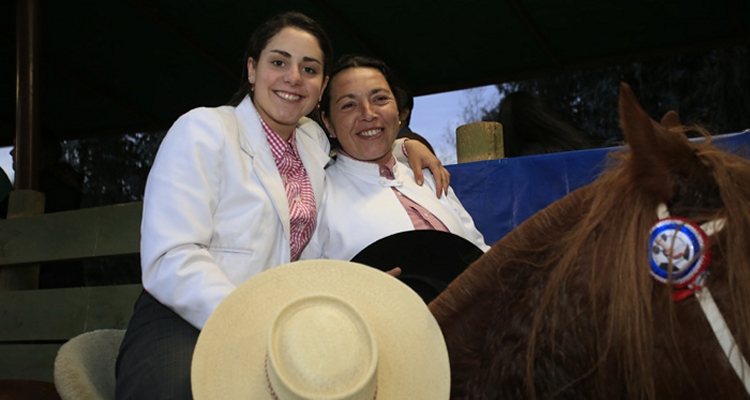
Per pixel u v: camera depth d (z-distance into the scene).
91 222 2.93
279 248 1.88
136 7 4.88
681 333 0.93
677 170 1.00
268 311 1.29
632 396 0.96
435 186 2.49
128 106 6.38
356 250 2.22
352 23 5.13
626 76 6.62
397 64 5.70
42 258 3.01
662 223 0.97
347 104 2.36
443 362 1.17
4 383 1.91
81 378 1.64
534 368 1.06
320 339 1.11
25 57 4.21
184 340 1.58
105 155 7.58
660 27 5.01
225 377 1.22
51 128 6.91
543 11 4.84
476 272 1.20
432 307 1.24
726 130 6.11
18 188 4.07
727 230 0.93
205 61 5.68
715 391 0.91
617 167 1.10
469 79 5.93
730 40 5.11
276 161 1.99
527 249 1.14
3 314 3.00
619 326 0.97
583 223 1.06
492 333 1.15
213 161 1.79
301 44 1.97
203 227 1.70
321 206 2.30
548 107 3.18
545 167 2.68
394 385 1.21
